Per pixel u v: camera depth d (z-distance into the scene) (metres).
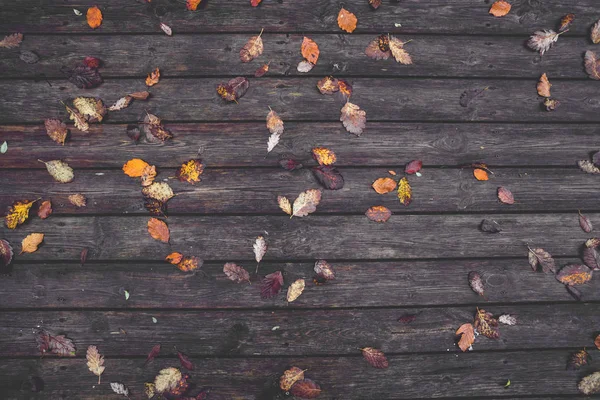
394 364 1.95
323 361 1.93
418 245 1.98
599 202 2.01
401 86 2.00
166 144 1.96
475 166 2.00
